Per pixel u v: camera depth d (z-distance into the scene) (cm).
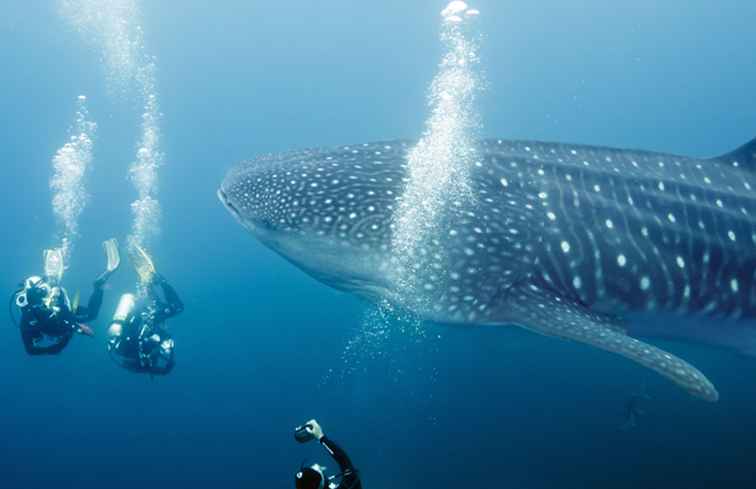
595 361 1658
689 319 495
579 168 518
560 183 500
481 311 443
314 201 465
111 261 1126
